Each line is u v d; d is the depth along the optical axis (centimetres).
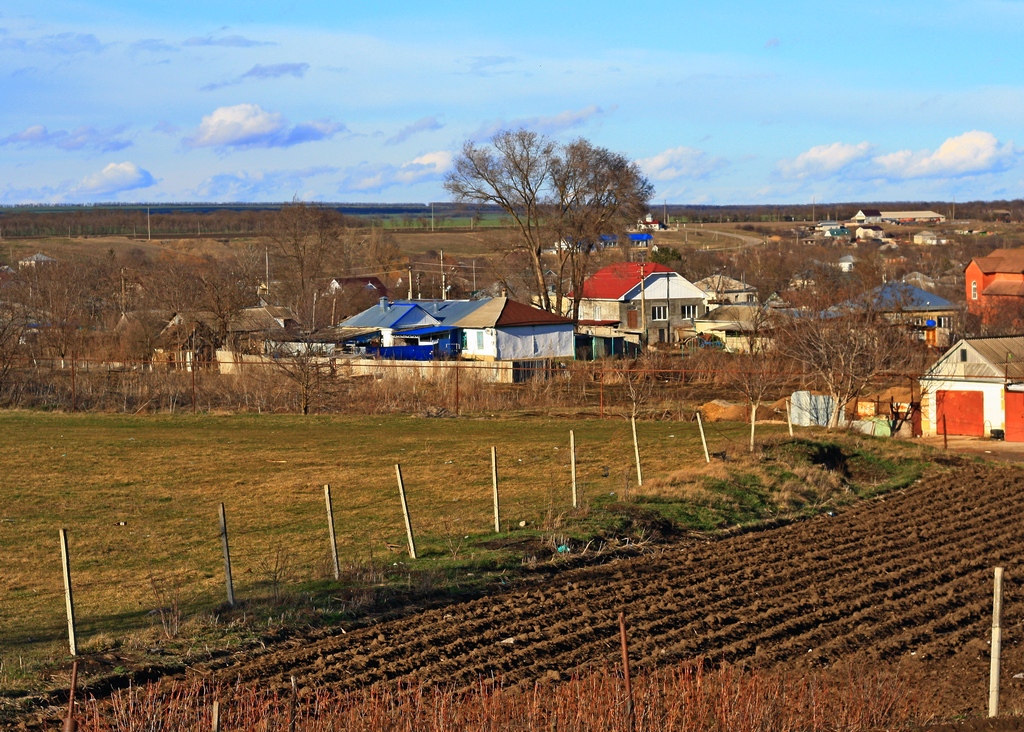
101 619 1681
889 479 3142
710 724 1174
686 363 5959
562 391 5325
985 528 2464
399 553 2091
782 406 4509
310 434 4016
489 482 2923
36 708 1312
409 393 4953
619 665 1502
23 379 5219
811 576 2025
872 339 4491
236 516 2516
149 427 4231
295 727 1154
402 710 1259
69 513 2559
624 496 2592
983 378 4238
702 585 1944
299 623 1659
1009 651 1590
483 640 1612
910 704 1317
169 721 1220
